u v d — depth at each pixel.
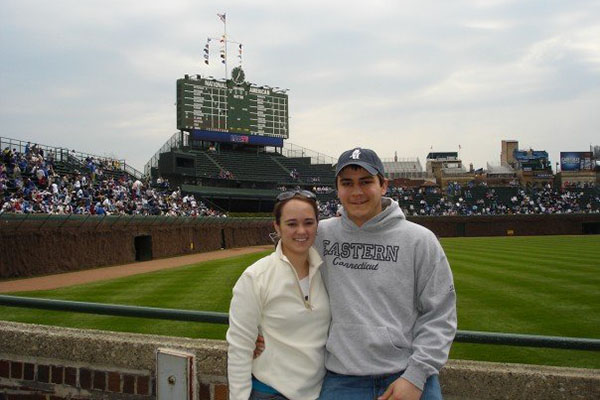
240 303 2.68
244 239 46.69
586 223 58.19
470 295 12.54
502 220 58.66
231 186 60.06
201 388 3.23
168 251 33.88
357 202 2.76
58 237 23.38
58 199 28.08
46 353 3.52
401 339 2.62
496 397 2.90
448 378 2.97
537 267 18.62
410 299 2.70
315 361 2.70
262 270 2.73
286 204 2.73
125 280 17.94
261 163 64.19
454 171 87.31
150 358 3.30
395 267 2.70
